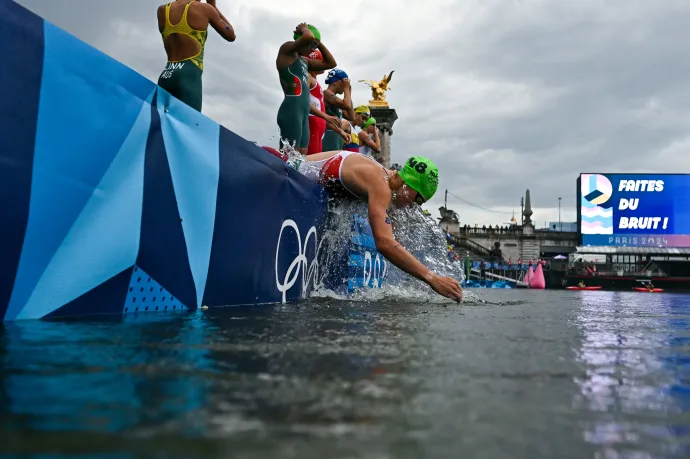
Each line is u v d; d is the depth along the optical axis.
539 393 0.86
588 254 32.22
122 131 2.06
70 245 1.83
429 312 2.61
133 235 2.13
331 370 0.99
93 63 1.91
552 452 0.58
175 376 0.90
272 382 0.88
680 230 30.39
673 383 0.97
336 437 0.60
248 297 3.11
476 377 0.97
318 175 4.25
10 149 1.59
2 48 1.55
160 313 2.17
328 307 2.87
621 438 0.64
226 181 2.84
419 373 0.99
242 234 3.02
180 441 0.57
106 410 0.68
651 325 2.32
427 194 4.02
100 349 1.15
